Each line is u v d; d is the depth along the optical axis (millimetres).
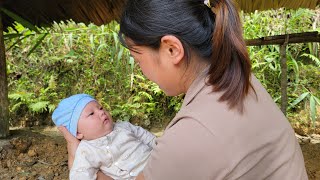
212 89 1017
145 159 1990
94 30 5551
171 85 1120
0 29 3109
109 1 3396
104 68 5484
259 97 1070
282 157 1036
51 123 5250
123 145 1964
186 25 994
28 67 5559
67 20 3770
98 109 1952
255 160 998
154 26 1003
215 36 986
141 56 1090
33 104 5164
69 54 5277
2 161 2998
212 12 1021
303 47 5605
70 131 1931
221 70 1005
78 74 5520
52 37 5586
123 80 5449
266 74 5449
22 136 3436
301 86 5320
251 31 5527
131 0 1053
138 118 5324
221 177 978
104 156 1916
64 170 2957
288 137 1071
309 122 4941
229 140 974
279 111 1102
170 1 1008
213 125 978
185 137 988
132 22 1037
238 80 1003
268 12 5789
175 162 999
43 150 3229
